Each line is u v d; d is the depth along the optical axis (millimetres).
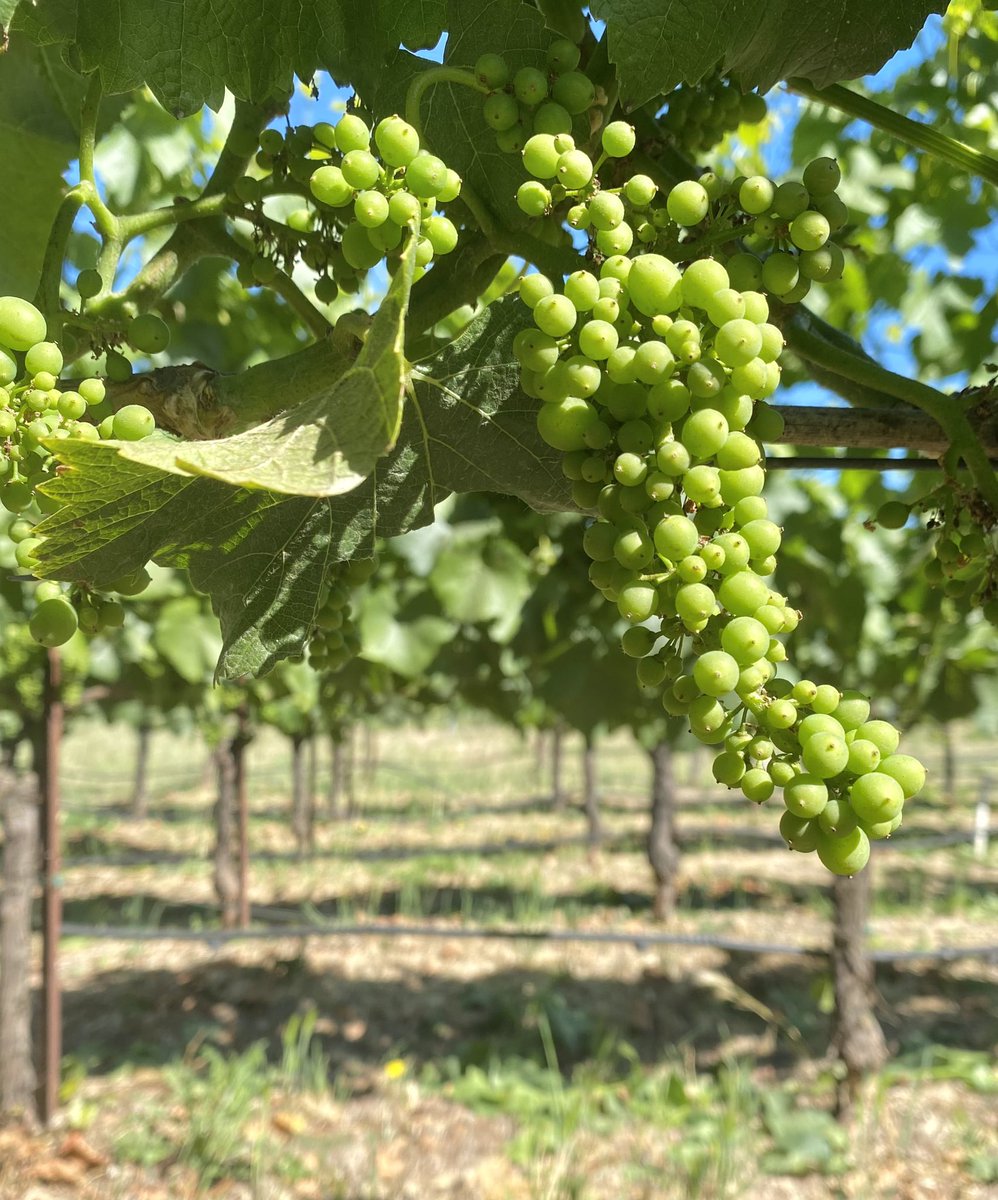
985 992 9094
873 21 1307
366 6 1378
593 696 5445
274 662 1234
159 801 21312
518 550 4859
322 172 1004
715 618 930
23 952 6340
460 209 1309
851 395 1501
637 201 999
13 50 1803
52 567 1059
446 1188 5789
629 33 1161
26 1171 5723
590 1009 8453
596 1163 6035
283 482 799
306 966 9320
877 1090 6609
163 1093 6836
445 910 11672
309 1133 6305
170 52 1374
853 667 6758
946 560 1341
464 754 28469
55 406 1046
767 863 14531
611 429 993
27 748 20219
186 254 1487
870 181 4133
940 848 15633
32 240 1933
